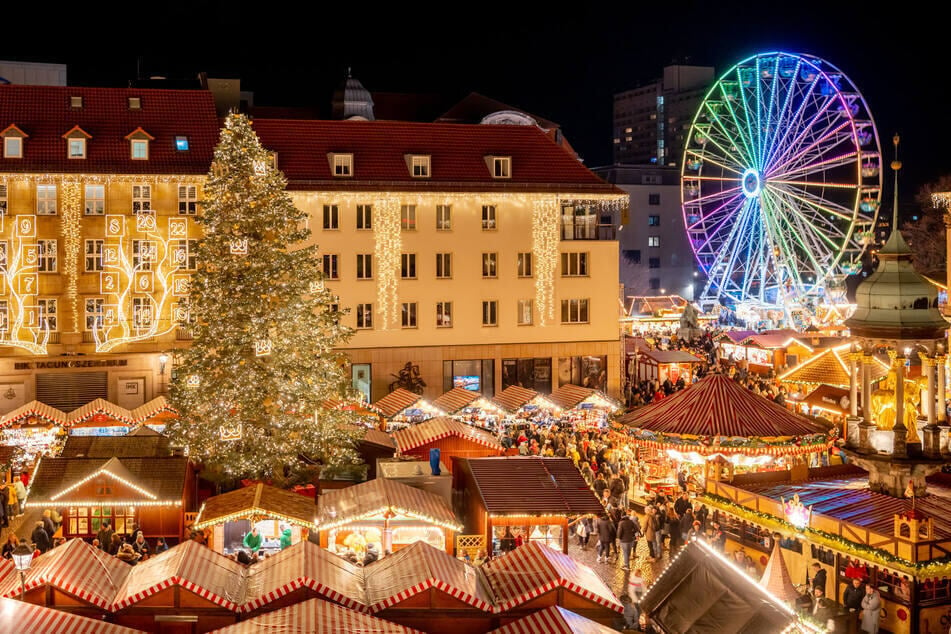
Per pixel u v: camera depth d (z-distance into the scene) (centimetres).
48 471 3450
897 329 3148
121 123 5969
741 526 3303
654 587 2162
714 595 2028
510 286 6425
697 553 2142
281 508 3122
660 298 10969
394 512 3045
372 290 6203
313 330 4253
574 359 6562
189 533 3384
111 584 2194
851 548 2817
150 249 5816
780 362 7038
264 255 4209
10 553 2978
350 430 4159
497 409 4978
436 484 3431
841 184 7400
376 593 2141
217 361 4106
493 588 2214
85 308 5753
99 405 4734
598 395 5094
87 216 5738
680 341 8031
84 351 5741
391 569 2244
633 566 3412
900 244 3259
